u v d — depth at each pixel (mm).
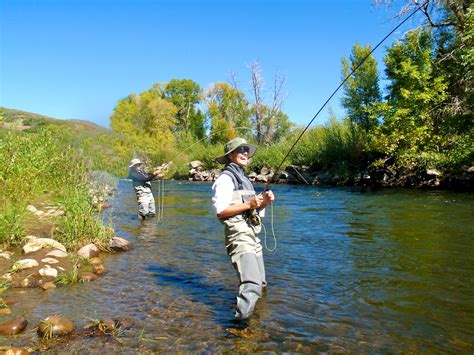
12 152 7844
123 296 3662
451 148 14930
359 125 20016
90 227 5629
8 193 6965
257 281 3242
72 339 2764
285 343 2740
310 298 3602
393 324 3049
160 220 8180
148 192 8469
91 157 11766
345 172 17719
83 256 4891
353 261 4801
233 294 3760
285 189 15703
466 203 9742
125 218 8391
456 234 6113
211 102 29344
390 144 15961
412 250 5230
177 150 28953
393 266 4551
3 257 4477
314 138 21578
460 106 14922
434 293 3693
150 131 39344
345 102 20844
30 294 3662
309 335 2865
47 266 4262
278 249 5508
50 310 3285
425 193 12672
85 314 3215
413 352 2619
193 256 5207
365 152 17953
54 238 5520
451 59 15586
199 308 3385
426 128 15086
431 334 2881
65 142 12242
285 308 3367
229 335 2861
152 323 3059
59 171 8945
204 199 12688
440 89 14930
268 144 25844
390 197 11750
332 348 2674
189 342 2746
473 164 13867
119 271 4488
